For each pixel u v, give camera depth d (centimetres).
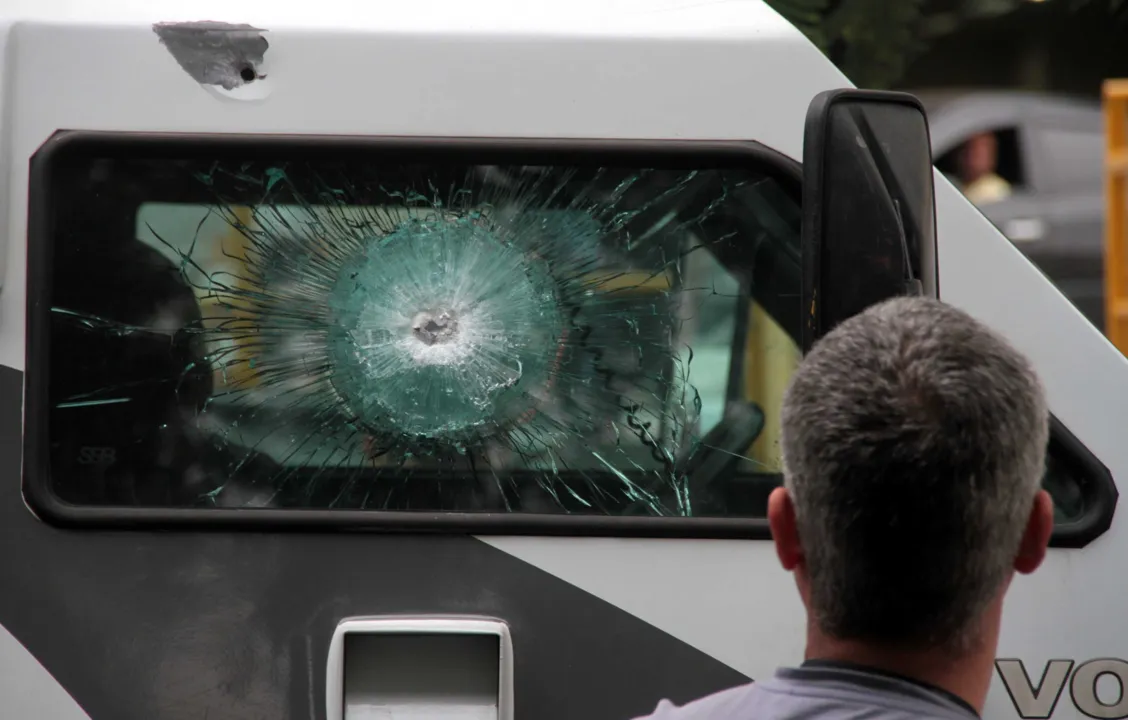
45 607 759
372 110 785
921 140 689
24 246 775
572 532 766
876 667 468
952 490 455
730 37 796
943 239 794
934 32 2212
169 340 794
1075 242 2767
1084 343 791
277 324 800
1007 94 2798
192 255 796
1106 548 779
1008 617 774
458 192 802
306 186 798
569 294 807
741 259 808
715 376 806
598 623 762
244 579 762
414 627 751
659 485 799
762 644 762
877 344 480
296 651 757
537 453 800
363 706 755
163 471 787
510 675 746
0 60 774
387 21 791
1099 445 786
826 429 469
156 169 792
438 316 804
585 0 811
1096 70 2727
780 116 795
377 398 798
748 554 767
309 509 775
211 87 782
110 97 781
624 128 791
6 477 767
